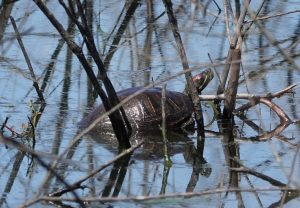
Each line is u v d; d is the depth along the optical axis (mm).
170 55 13641
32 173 9078
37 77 12484
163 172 9266
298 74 12867
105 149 9953
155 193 8555
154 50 14023
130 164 9508
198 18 15484
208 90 12477
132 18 15867
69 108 11469
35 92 11984
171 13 10406
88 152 9812
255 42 14242
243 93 11727
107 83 9711
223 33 14531
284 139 10531
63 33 9227
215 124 11211
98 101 11789
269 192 8633
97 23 15438
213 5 16375
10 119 10867
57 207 8047
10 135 10227
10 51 13336
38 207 8008
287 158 9711
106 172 9164
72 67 13117
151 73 12875
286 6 16172
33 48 13609
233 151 10070
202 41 14234
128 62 13438
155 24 15422
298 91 12195
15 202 8133
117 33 15000
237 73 11000
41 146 9922
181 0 16828
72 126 10766
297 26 15102
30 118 10836
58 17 15086
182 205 8203
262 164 9531
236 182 8945
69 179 8789
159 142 10445
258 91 12102
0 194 8359
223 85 11656
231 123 11156
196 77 11852
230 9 12219
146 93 11125
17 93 11883
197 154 9969
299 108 11609
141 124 10797
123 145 9977
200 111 10688
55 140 10180
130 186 8742
